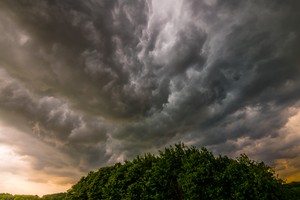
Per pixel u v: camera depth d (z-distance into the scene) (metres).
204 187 28.25
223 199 26.78
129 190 32.22
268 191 26.00
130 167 35.22
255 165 29.39
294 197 27.84
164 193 31.16
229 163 31.42
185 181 29.50
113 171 37.94
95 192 36.53
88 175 41.78
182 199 31.30
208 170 29.05
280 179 28.11
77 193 38.84
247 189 26.34
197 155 31.94
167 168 33.50
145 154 38.75
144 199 30.94
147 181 32.28
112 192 33.75
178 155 35.16
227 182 27.94
